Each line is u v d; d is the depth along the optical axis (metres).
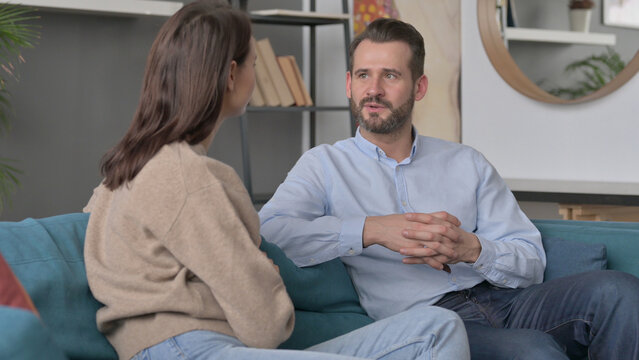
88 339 1.29
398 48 1.90
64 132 3.52
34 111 3.43
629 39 3.52
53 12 3.45
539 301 1.76
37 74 3.43
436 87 4.07
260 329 1.21
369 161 1.95
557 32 3.74
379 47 1.91
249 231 1.30
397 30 1.92
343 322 1.77
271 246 1.63
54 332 1.24
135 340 1.23
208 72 1.29
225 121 4.04
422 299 1.83
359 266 1.87
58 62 3.48
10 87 3.36
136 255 1.23
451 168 1.99
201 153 1.29
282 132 4.30
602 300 1.62
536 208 3.95
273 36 4.21
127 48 3.68
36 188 3.46
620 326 1.60
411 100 1.94
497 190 2.00
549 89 3.78
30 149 3.43
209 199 1.20
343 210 1.90
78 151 3.57
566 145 3.76
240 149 4.11
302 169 1.94
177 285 1.20
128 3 3.38
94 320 1.31
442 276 1.85
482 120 4.05
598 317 1.63
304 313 1.70
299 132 4.38
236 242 1.21
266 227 1.79
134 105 3.72
